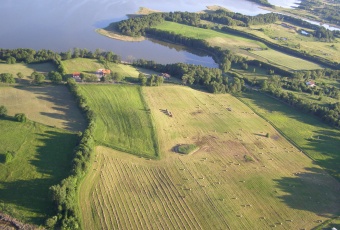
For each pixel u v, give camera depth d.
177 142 122.44
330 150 131.12
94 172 102.00
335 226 95.19
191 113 142.88
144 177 103.56
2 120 116.50
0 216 82.56
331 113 151.00
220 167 112.88
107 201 92.81
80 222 84.31
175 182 103.31
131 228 85.81
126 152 112.81
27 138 110.25
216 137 129.12
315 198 105.06
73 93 137.88
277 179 111.12
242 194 102.50
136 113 134.00
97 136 117.19
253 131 136.88
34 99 133.00
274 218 95.50
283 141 133.38
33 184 93.31
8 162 98.44
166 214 91.62
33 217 84.00
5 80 138.50
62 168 100.69
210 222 91.06
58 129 117.31
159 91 155.00
